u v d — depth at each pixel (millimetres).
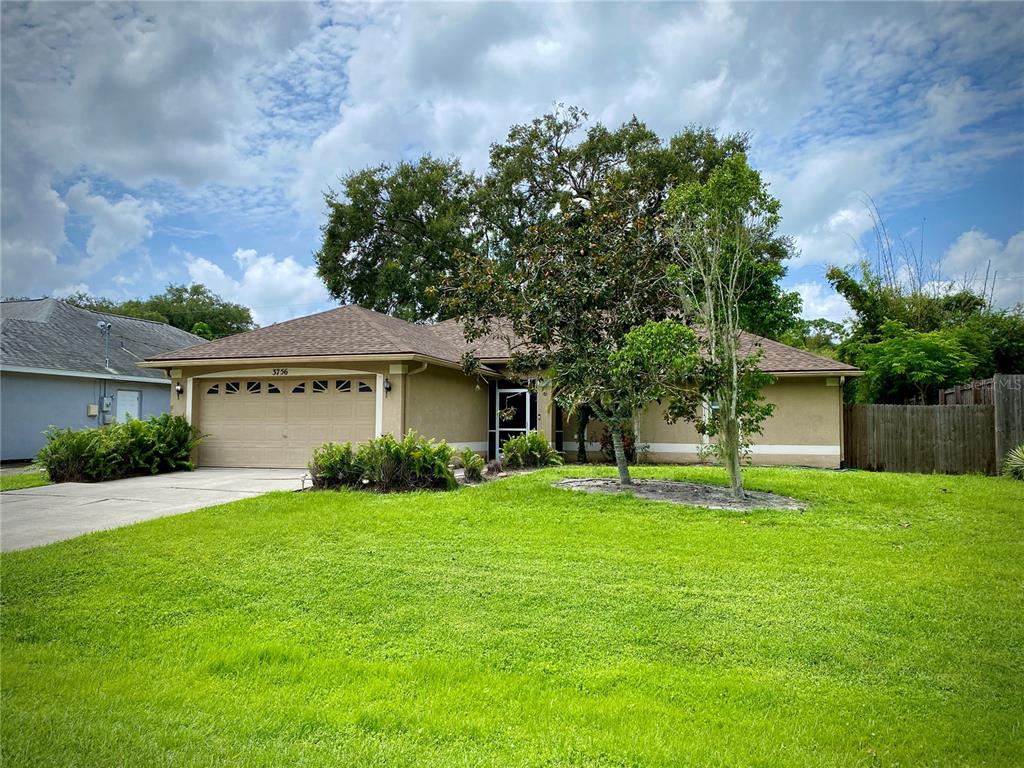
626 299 11352
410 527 8430
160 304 47750
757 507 9625
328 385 15445
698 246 11016
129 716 3816
